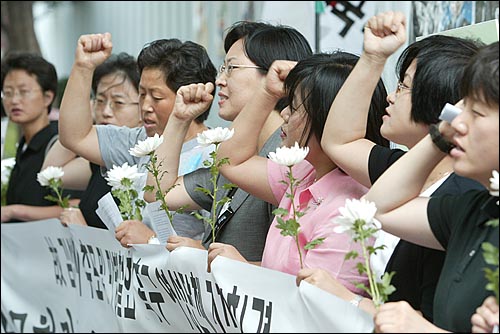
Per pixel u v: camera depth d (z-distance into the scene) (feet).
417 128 11.72
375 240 12.19
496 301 8.83
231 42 16.52
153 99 17.83
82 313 18.62
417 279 11.40
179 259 13.85
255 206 15.39
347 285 12.05
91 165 20.79
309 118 13.00
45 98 25.12
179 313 14.66
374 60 12.02
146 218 15.99
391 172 10.95
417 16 24.66
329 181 12.98
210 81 18.02
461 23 22.88
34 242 20.74
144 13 42.80
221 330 12.98
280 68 14.34
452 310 9.71
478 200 10.02
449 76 11.42
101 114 21.77
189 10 38.37
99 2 47.91
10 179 25.04
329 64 13.03
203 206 16.16
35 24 59.88
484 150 9.45
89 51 18.71
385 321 9.35
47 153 24.04
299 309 10.99
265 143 15.69
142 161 18.12
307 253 12.55
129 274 15.90
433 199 10.75
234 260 12.32
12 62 24.98
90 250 17.79
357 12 25.62
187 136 17.92
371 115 13.06
